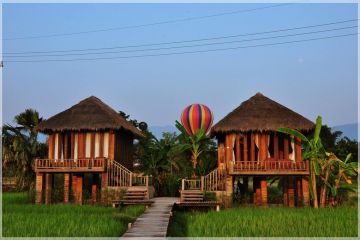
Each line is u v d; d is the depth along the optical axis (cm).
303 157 2786
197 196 2786
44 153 4122
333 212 2311
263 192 2862
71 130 3072
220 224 1931
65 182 3055
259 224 1916
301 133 2875
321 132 6062
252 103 3064
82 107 3177
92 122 3052
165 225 1911
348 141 6081
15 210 2372
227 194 2842
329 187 2903
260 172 2802
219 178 2967
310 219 2042
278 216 2136
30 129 4047
